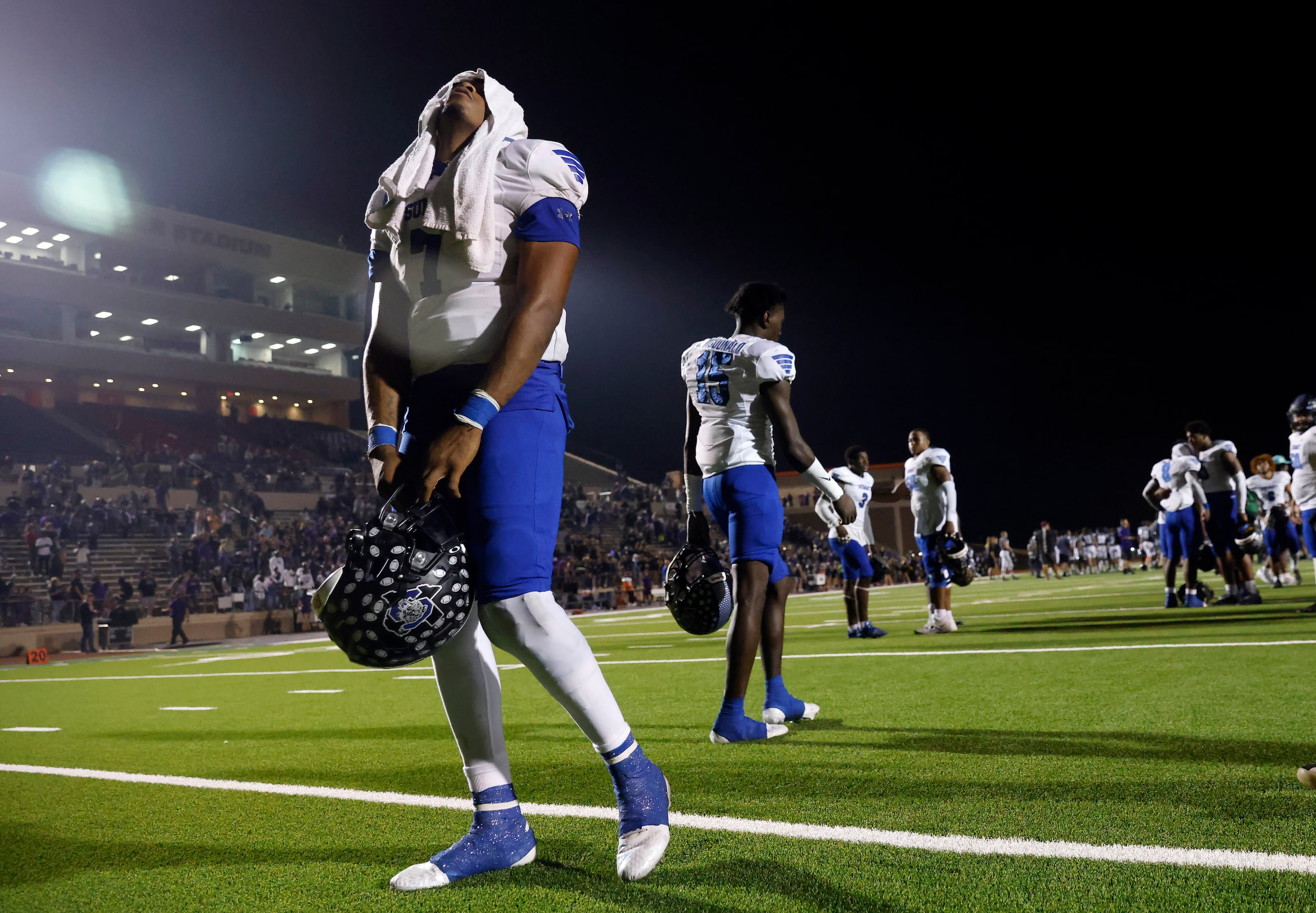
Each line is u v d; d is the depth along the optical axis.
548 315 1.77
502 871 1.85
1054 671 4.68
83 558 22.14
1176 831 1.84
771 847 1.88
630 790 1.82
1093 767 2.47
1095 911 1.45
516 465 1.78
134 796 2.80
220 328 41.16
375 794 2.64
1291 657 4.57
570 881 1.76
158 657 13.78
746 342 3.53
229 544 24.66
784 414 3.44
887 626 9.72
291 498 31.61
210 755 3.56
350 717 4.58
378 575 1.59
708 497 3.63
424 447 1.84
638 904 1.60
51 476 26.44
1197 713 3.21
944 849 1.79
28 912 1.75
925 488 8.01
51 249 37.75
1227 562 9.23
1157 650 5.31
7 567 21.50
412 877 1.76
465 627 1.92
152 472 29.28
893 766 2.65
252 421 41.34
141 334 40.12
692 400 3.76
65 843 2.27
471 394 1.70
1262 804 2.00
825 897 1.57
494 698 1.93
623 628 12.74
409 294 1.96
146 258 39.06
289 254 42.28
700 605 3.21
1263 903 1.44
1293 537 11.92
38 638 17.73
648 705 4.39
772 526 3.45
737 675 3.29
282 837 2.21
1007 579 31.03
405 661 1.67
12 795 2.90
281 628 21.56
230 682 7.36
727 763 2.86
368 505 31.39
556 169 1.86
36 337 36.31
